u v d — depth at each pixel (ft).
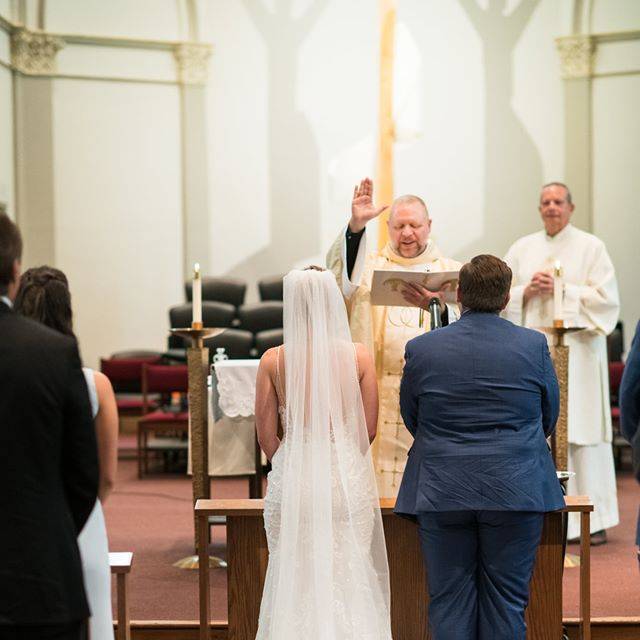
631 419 11.37
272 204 42.65
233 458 19.08
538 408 11.62
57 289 9.62
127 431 36.94
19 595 7.61
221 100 42.29
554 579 13.17
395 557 13.42
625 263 41.65
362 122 42.42
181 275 42.19
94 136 41.01
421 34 42.37
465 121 42.57
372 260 16.22
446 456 11.28
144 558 19.34
